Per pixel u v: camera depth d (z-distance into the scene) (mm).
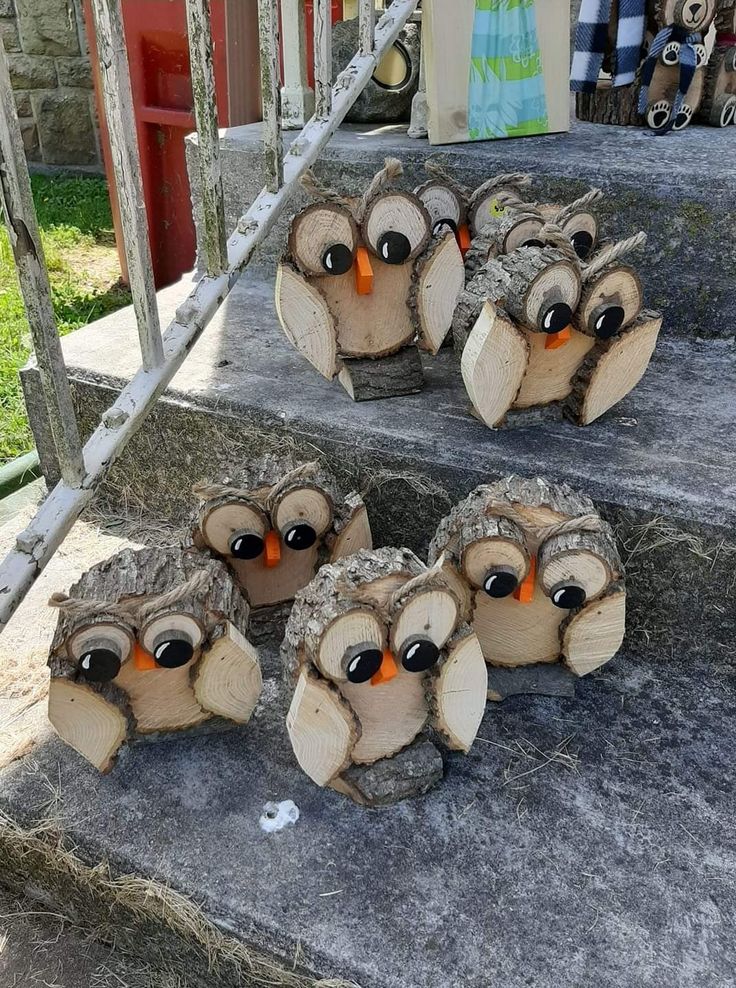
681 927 974
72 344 1835
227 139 2076
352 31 2289
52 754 1216
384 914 992
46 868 1124
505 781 1155
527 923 979
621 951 950
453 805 1122
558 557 1110
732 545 1219
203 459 1614
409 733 1130
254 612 1369
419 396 1571
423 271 1461
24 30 4684
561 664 1280
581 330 1350
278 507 1240
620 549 1294
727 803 1124
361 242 1409
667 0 1955
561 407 1461
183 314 1384
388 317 1505
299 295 1423
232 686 1175
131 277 1249
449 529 1190
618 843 1071
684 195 1659
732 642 1294
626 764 1180
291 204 2016
